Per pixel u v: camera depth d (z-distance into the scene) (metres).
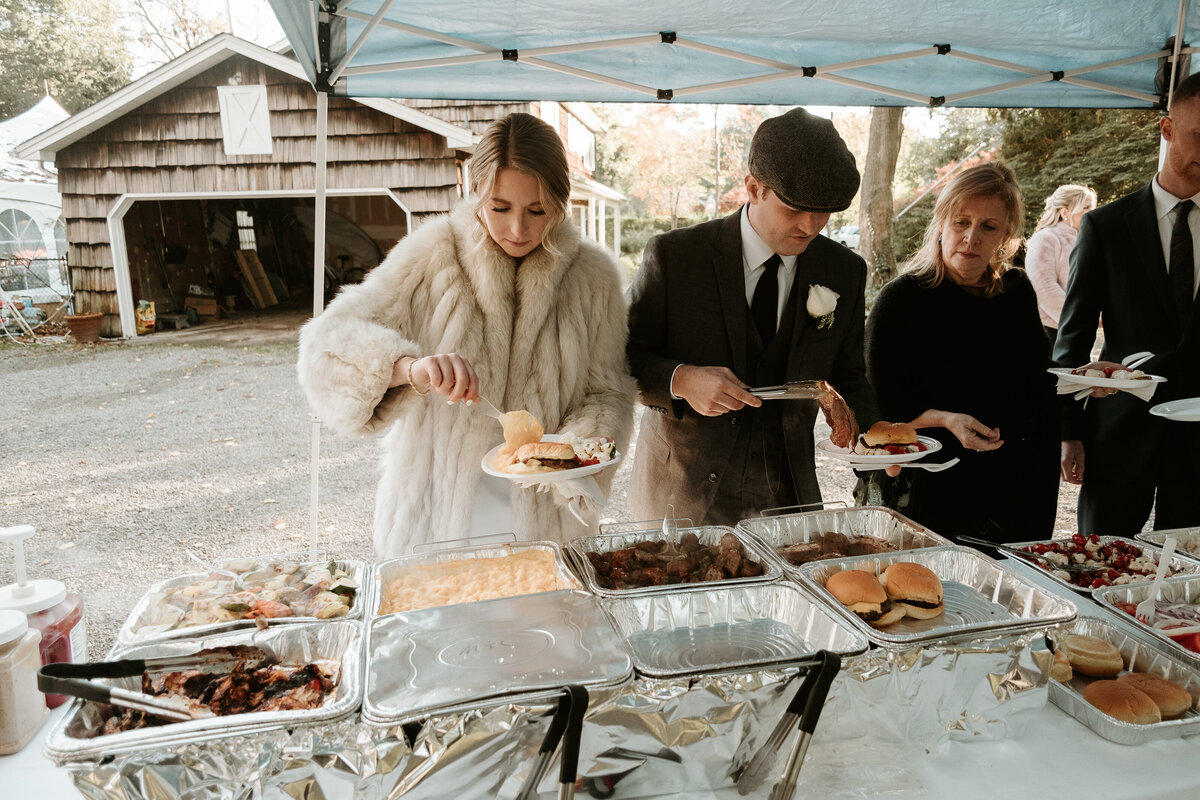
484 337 2.07
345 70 2.44
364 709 1.07
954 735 1.37
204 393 9.73
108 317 13.65
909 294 2.63
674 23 2.52
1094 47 2.89
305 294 20.53
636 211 30.75
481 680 1.14
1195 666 1.52
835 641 1.38
